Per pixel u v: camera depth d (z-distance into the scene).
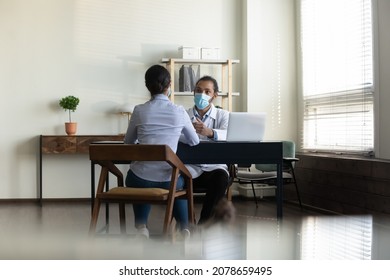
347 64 5.75
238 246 2.85
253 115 3.71
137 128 3.37
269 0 6.90
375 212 4.80
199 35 7.01
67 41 6.79
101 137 6.47
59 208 6.02
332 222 4.36
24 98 6.71
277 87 6.91
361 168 5.04
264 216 5.12
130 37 6.91
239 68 7.07
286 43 6.94
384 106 5.02
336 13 5.98
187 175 3.35
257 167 6.07
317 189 5.94
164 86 3.36
